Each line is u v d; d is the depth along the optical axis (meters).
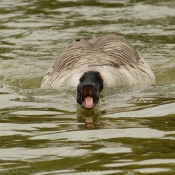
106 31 38.97
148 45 36.03
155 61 32.94
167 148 20.09
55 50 35.22
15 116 24.14
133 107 25.05
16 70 31.75
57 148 20.34
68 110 24.84
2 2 46.75
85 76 25.28
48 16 42.69
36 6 45.41
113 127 22.44
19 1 47.06
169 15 42.47
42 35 38.28
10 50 35.38
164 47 35.59
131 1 46.19
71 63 28.31
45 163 19.03
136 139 21.06
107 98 26.14
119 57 28.94
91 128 22.36
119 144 20.58
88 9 44.34
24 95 27.50
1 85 29.50
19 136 21.70
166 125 22.58
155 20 41.34
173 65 32.06
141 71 29.38
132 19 41.62
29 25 40.53
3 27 40.16
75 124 22.92
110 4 45.53
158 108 24.83
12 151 20.17
